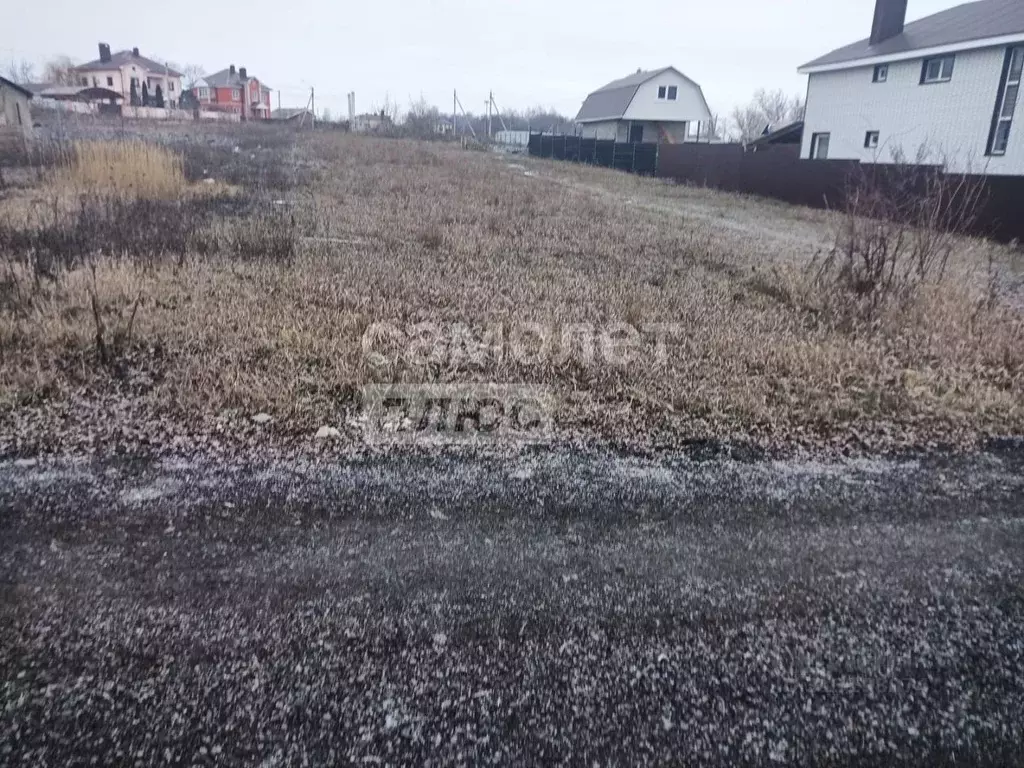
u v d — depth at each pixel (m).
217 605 2.29
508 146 41.44
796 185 18.41
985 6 19.95
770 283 7.23
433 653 2.14
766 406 4.20
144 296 5.48
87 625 2.17
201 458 3.28
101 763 1.71
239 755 1.76
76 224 7.50
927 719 1.98
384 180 15.25
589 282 7.10
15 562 2.45
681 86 40.72
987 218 12.10
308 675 2.03
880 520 3.02
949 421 4.16
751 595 2.48
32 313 4.94
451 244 8.56
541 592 2.44
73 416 3.62
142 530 2.69
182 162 12.88
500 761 1.79
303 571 2.49
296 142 25.28
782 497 3.18
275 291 5.97
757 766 1.81
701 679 2.08
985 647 2.27
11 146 15.24
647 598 2.44
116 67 58.72
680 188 20.67
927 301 6.32
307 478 3.15
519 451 3.54
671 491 3.20
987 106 17.92
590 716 1.94
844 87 22.81
